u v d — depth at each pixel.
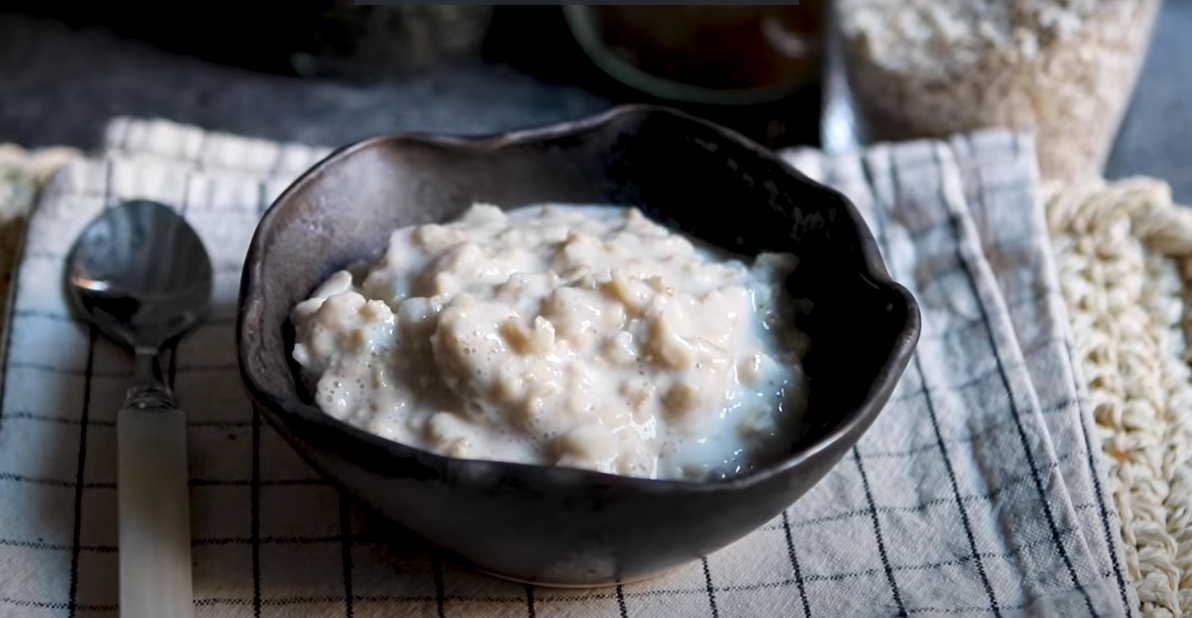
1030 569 0.45
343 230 0.48
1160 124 0.79
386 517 0.42
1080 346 0.51
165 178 0.54
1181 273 0.54
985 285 0.52
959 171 0.56
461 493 0.39
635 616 0.44
